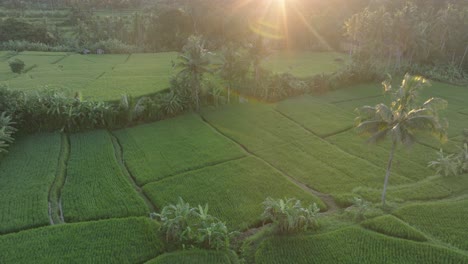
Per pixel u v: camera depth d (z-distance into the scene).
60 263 23.56
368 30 77.19
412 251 24.58
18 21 94.06
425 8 104.12
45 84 60.59
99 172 35.16
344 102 58.09
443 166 35.22
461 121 50.72
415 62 82.56
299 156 39.31
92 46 92.19
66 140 42.41
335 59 88.62
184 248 25.09
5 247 24.73
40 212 28.66
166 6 116.62
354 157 38.94
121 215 28.78
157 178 34.44
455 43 81.75
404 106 25.95
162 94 54.88
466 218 28.19
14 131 41.34
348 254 24.45
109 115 45.69
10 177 33.47
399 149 41.06
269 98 57.12
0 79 63.81
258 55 58.66
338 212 29.67
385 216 28.19
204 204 30.33
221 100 55.25
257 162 37.56
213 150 40.38
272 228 26.92
